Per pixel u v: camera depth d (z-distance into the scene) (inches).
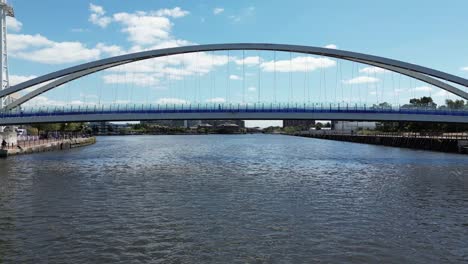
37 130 4640.8
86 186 1231.5
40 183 1294.3
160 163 2011.6
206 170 1679.4
